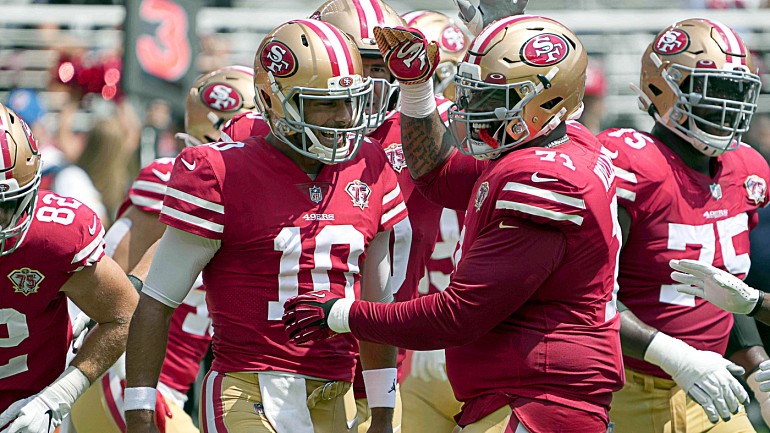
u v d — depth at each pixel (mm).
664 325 13969
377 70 14125
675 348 13148
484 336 11742
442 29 16953
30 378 12594
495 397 11648
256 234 11609
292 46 11547
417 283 15172
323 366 11938
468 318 11133
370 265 12523
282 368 11727
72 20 31172
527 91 11711
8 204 11523
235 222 11570
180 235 11633
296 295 11742
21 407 12148
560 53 11789
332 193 11914
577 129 12453
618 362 11820
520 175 11227
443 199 13633
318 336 11484
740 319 15008
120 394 15703
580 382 11477
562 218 11133
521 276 11094
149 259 15195
